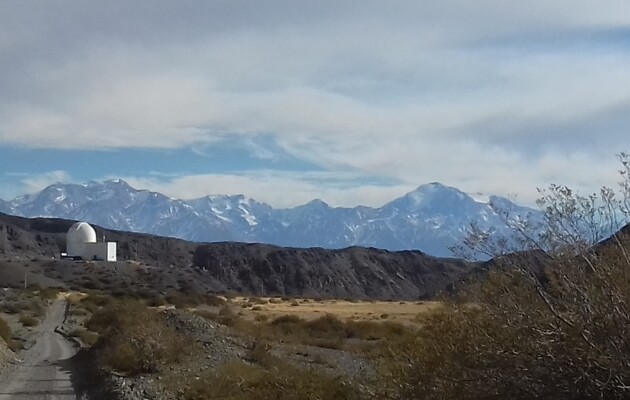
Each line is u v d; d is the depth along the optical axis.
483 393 9.31
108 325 45.78
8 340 43.25
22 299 83.31
